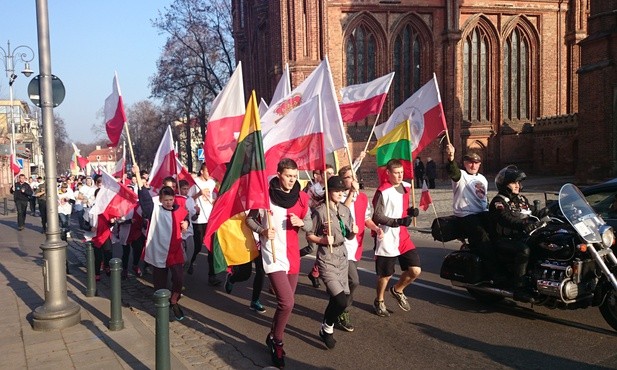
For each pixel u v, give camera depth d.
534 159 32.72
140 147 75.62
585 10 32.34
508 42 32.22
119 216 9.30
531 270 6.14
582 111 21.69
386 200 6.42
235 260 5.60
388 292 7.96
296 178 5.29
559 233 5.97
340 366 5.12
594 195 7.28
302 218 5.34
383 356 5.35
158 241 6.82
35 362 5.08
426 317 6.63
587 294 5.83
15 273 9.86
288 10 27.23
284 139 6.23
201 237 9.80
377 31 29.44
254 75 37.94
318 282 8.38
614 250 6.23
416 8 29.61
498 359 5.16
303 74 27.17
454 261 6.97
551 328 6.07
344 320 6.18
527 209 6.65
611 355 5.19
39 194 17.36
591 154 21.25
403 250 6.57
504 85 32.44
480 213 6.91
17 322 6.43
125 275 9.73
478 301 7.26
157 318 4.22
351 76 29.19
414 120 8.75
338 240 5.36
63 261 6.34
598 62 20.88
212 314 7.12
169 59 43.00
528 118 32.88
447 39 29.78
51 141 6.26
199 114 45.97
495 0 31.05
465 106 31.72
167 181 8.37
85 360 5.11
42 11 6.14
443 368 4.99
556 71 32.75
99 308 7.11
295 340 5.91
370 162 29.17
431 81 8.49
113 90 9.10
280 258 5.14
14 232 17.80
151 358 5.16
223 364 5.27
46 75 6.20
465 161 7.12
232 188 5.32
